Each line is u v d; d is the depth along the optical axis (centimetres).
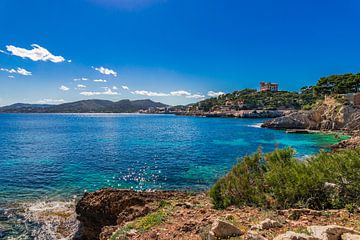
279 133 7362
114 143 5575
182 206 1138
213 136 6812
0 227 1520
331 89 11438
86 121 16238
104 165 3322
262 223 688
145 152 4341
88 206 1357
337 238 566
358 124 7156
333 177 1018
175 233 768
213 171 2945
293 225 699
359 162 984
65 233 1461
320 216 794
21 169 3106
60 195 2117
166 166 3231
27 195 2109
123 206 1288
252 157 1319
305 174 1047
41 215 1691
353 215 789
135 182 2542
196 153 4216
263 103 19688
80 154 4172
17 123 13912
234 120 15025
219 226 664
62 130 9219
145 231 832
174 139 6241
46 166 3278
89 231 1357
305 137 6356
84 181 2569
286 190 1002
